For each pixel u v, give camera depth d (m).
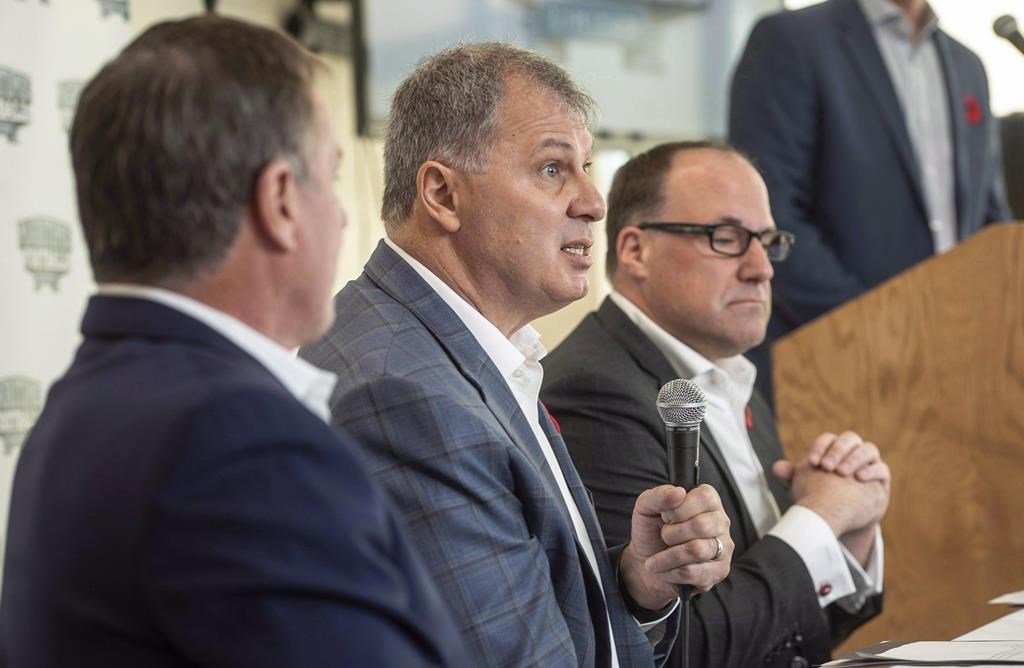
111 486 1.86
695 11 10.10
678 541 3.40
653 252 4.66
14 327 5.51
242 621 1.79
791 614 4.14
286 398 1.94
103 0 5.88
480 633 2.94
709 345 4.68
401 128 3.54
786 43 6.89
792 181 6.79
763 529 4.59
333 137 2.20
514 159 3.43
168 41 2.09
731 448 4.64
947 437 4.98
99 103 2.05
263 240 2.09
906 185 6.80
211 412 1.87
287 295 2.13
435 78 3.51
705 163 4.70
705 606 4.03
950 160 7.09
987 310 4.90
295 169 2.10
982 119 7.22
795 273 6.48
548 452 3.62
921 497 5.04
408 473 2.99
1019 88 10.48
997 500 4.88
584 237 3.51
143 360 1.99
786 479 4.61
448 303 3.44
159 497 1.82
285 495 1.85
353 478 1.95
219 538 1.81
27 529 2.00
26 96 5.59
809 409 5.26
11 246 5.52
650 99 9.91
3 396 5.46
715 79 10.22
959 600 4.94
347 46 8.77
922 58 7.10
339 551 1.86
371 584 1.88
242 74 2.06
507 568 3.03
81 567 1.86
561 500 3.42
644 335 4.57
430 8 8.78
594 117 3.62
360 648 1.83
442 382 3.16
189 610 1.79
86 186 2.06
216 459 1.84
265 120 2.06
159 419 1.88
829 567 4.27
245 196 2.06
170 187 2.02
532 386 3.62
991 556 4.90
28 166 5.59
